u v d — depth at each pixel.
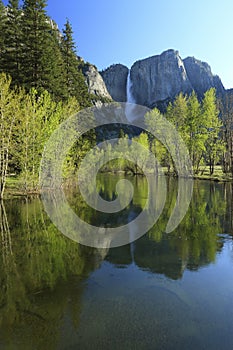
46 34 27.86
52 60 27.12
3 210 14.60
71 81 33.78
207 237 10.08
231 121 35.94
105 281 6.50
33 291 5.98
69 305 5.40
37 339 4.37
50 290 6.02
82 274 6.89
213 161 37.09
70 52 33.97
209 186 26.70
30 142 19.50
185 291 6.00
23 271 7.06
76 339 4.37
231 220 12.69
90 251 8.66
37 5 26.50
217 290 6.05
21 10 29.50
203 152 38.78
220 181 31.11
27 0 26.33
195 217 13.41
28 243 9.38
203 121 35.72
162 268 7.28
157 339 4.37
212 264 7.51
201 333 4.53
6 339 4.38
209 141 36.56
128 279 6.59
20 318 4.96
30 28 26.53
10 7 29.62
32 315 5.05
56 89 27.50
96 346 4.21
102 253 8.47
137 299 5.65
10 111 18.20
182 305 5.42
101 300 5.60
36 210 14.73
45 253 8.41
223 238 9.92
